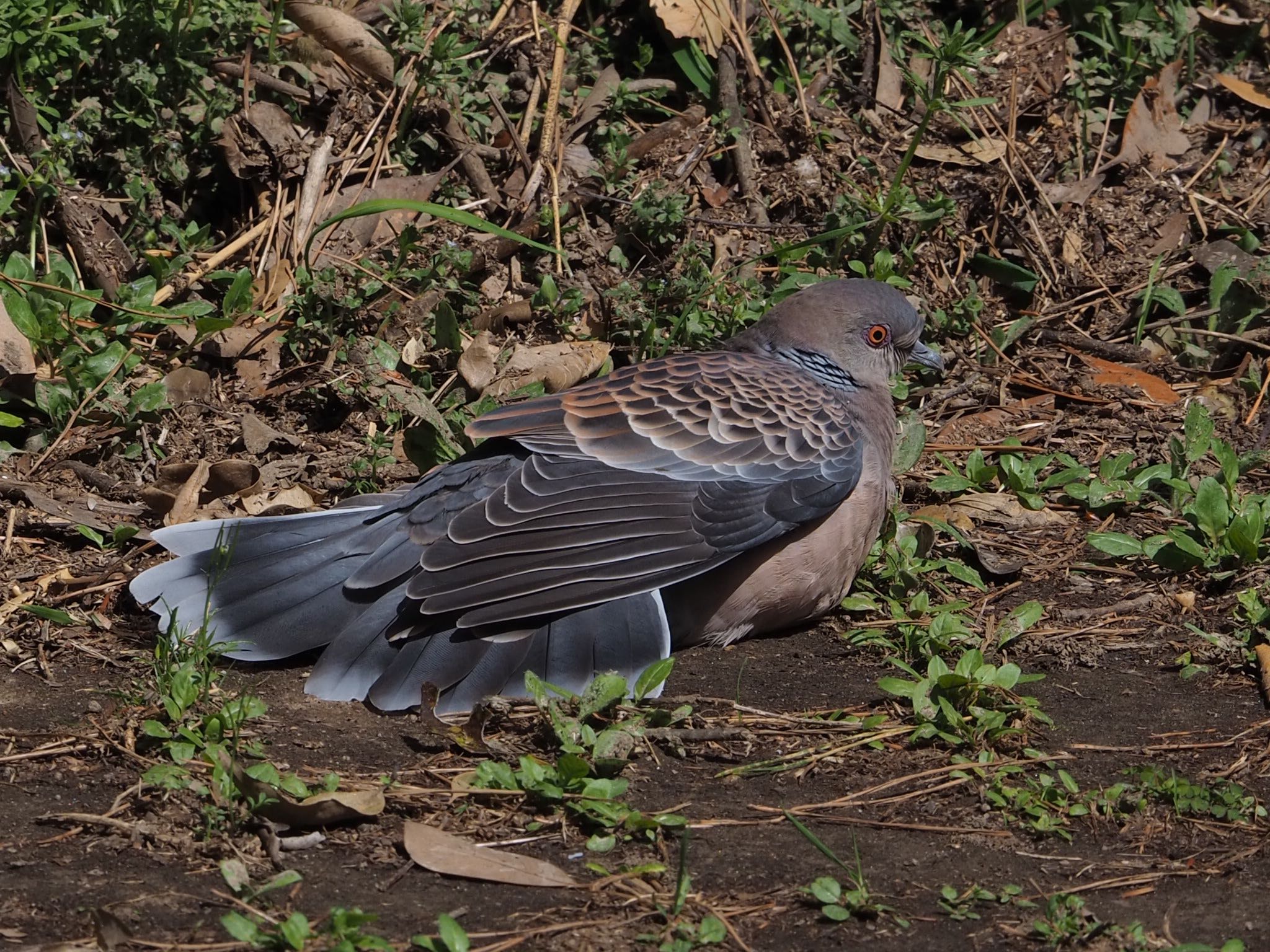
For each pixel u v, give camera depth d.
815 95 14.12
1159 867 6.91
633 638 8.30
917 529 10.13
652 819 7.02
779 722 8.17
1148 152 14.14
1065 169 13.98
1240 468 11.00
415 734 7.91
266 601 8.52
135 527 9.87
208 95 12.84
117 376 11.14
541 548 8.21
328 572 8.59
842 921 6.38
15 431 10.83
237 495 10.26
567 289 12.45
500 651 8.20
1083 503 10.88
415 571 8.47
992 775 7.65
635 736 7.80
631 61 14.38
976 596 9.84
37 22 12.17
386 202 11.62
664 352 11.98
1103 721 8.33
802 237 13.11
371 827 7.01
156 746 7.59
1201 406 11.11
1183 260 13.46
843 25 14.42
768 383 9.13
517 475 8.43
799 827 6.81
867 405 9.75
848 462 9.02
